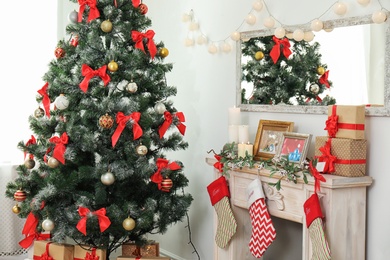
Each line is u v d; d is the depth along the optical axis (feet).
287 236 10.19
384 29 7.95
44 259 9.90
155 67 10.03
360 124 8.03
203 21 11.76
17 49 12.78
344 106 8.11
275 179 8.99
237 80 10.75
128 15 9.86
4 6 12.59
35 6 12.98
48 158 9.71
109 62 9.36
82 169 9.34
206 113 11.80
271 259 10.55
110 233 9.78
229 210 9.90
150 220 9.57
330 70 8.79
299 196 8.52
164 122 9.96
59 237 9.25
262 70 10.13
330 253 7.81
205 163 11.86
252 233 9.35
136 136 9.19
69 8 13.66
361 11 8.30
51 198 9.48
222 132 11.34
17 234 12.70
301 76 9.32
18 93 12.81
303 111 9.28
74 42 10.16
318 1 8.97
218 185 10.11
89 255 9.64
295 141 8.96
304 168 8.45
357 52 8.34
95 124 9.56
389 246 8.07
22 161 12.84
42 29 13.09
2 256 12.57
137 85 9.80
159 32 13.37
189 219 12.42
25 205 10.00
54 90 9.75
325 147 8.21
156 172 9.77
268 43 9.96
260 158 9.68
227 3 11.04
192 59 12.19
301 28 9.24
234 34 10.58
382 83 8.02
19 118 12.83
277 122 9.57
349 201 8.10
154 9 13.53
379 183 8.19
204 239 11.93
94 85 9.50
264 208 9.05
